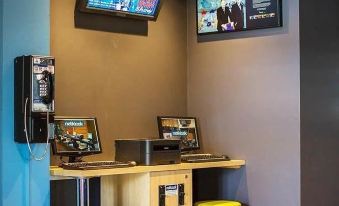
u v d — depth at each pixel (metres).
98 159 4.86
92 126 4.65
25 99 3.97
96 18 4.90
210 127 5.49
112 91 5.00
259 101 5.15
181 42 5.62
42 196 4.14
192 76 5.64
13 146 4.02
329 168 5.30
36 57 3.99
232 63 5.34
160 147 4.56
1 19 3.99
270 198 5.07
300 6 4.95
